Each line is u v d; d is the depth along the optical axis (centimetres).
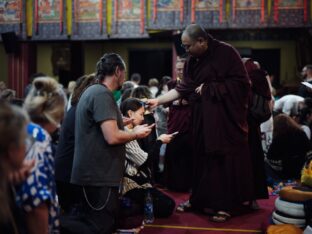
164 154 655
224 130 444
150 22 1191
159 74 1627
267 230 368
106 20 1227
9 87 1353
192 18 1160
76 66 1595
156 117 668
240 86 439
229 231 421
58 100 233
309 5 1098
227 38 1484
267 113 479
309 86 508
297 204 391
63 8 1249
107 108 323
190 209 492
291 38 1443
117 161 337
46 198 205
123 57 1622
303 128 697
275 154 645
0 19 1284
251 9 1129
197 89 450
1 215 184
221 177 453
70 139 379
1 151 174
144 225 433
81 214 353
